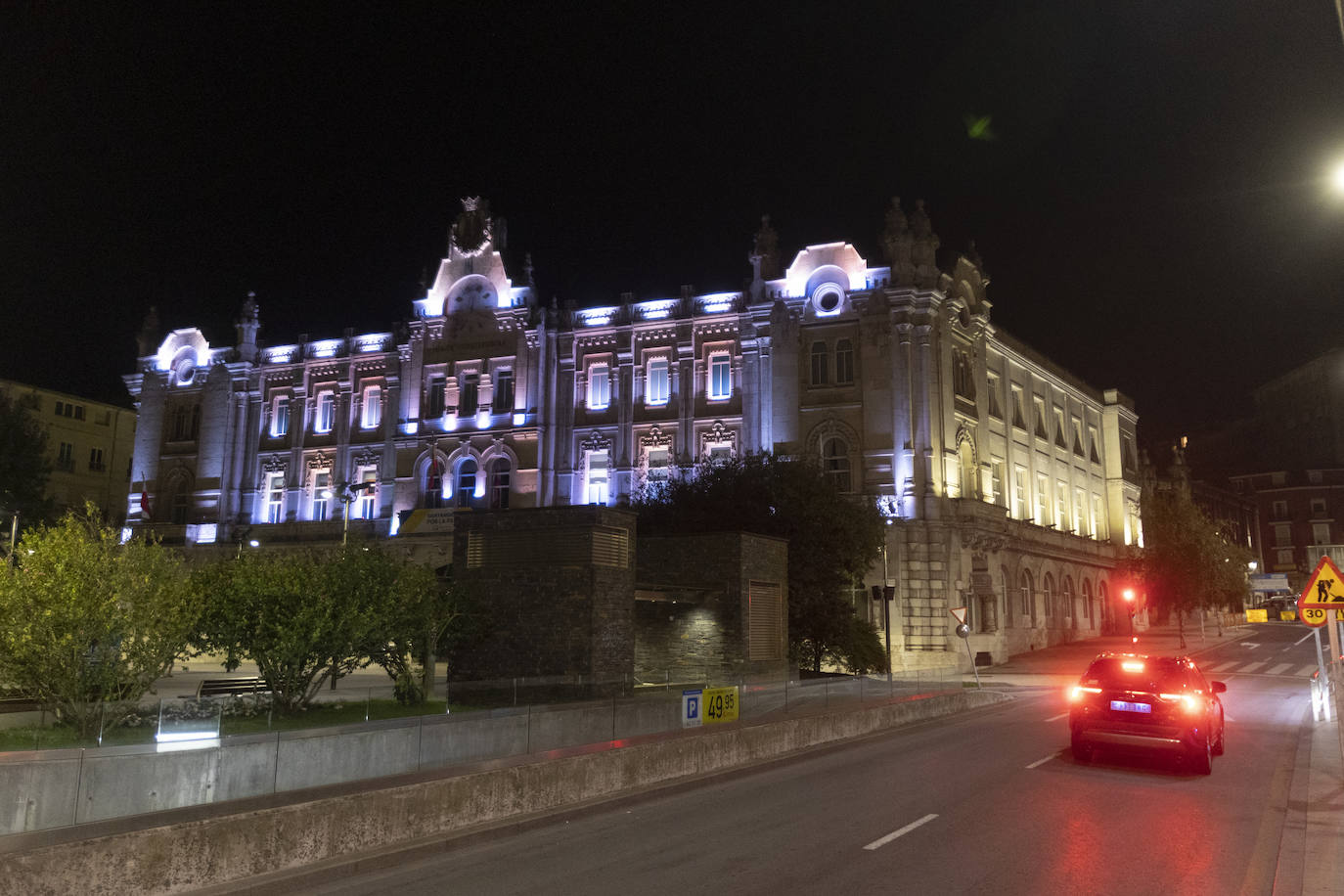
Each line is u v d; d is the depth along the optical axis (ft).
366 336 209.77
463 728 55.36
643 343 186.09
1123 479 258.98
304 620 59.93
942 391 168.45
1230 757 59.57
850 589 153.89
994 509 172.14
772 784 50.19
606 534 75.05
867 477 164.45
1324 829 37.35
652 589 83.41
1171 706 52.90
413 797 35.45
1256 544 390.21
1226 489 377.71
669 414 181.37
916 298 166.91
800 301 173.47
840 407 168.25
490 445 191.52
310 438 211.82
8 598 48.85
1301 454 404.36
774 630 94.73
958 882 30.53
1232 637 224.94
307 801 32.12
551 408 189.67
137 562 53.31
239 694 60.18
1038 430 217.36
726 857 33.96
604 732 64.18
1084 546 227.61
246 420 218.59
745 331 176.96
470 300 200.85
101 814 38.55
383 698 68.03
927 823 39.47
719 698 67.15
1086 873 31.73
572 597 73.05
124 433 256.11
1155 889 29.96
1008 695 106.32
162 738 48.55
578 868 32.71
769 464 127.03
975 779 51.01
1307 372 401.49
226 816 29.50
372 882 30.89
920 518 160.25
